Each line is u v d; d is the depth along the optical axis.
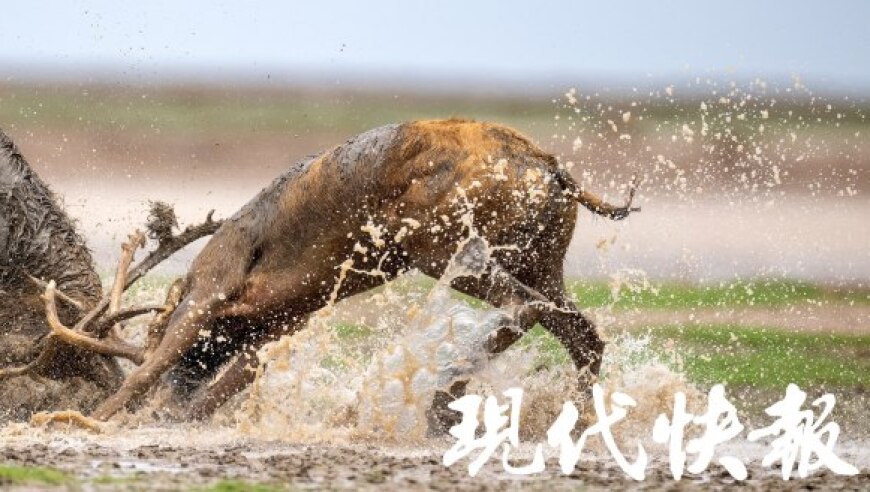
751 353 46.00
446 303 34.31
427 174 33.19
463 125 33.59
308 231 34.78
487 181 32.91
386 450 32.34
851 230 79.38
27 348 35.81
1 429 34.53
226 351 36.94
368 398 34.72
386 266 34.88
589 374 34.78
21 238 36.31
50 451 30.58
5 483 25.09
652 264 65.19
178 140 143.12
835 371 43.62
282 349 34.78
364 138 34.16
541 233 34.00
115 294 35.84
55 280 36.62
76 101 177.88
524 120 175.00
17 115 154.62
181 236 37.31
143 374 34.97
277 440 33.44
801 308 53.69
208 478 26.97
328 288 35.38
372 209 33.81
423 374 34.97
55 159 119.31
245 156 133.62
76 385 35.97
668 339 47.53
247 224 35.81
